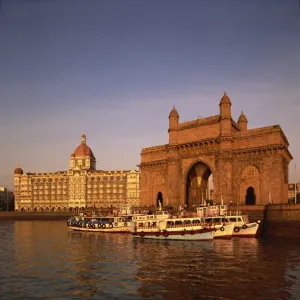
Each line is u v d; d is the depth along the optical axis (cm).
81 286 3203
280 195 7506
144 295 2934
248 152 8006
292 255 4550
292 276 3456
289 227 6203
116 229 8219
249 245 5491
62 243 6247
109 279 3441
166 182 9862
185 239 6291
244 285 3172
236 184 8131
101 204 19400
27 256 4769
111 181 19450
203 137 8844
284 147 7775
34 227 10638
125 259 4491
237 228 6425
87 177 19788
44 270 3853
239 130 9431
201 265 4009
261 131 7900
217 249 5141
